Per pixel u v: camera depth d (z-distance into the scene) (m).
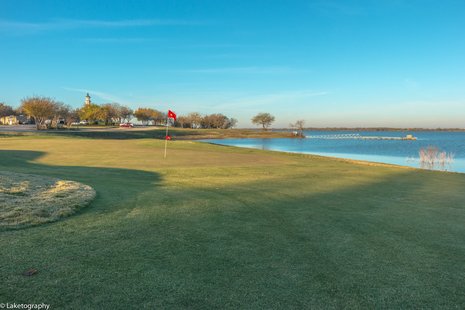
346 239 5.25
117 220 5.82
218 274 3.78
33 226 5.25
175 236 5.06
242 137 116.12
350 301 3.29
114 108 133.12
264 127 165.75
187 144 30.22
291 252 4.59
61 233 4.98
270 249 4.68
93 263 3.92
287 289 3.49
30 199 6.65
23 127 77.00
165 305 3.07
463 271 4.12
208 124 169.75
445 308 3.23
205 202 7.62
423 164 31.31
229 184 10.70
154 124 159.12
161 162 16.70
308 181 12.03
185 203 7.42
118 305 3.03
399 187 11.29
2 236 4.71
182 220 6.00
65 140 30.41
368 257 4.50
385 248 4.89
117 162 16.14
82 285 3.37
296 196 8.88
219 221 6.04
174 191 8.96
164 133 91.06
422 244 5.11
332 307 3.17
